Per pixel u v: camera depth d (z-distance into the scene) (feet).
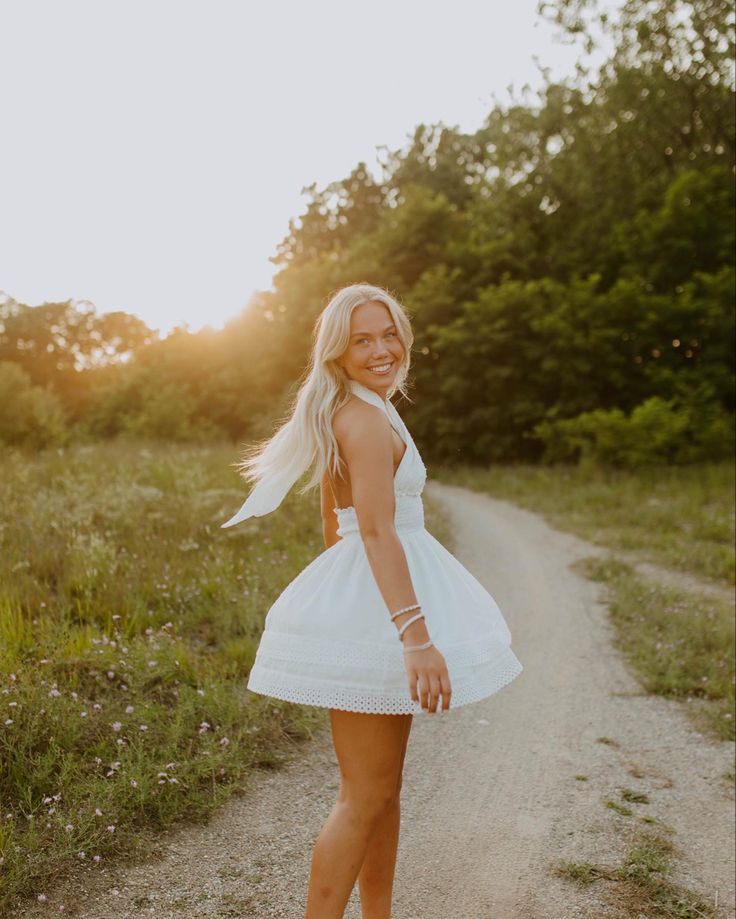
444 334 72.95
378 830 6.73
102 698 11.72
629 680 16.72
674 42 73.92
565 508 41.96
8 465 32.96
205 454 43.50
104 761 10.16
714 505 40.45
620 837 10.28
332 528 7.22
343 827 5.98
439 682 5.50
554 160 80.02
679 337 66.49
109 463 36.58
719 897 9.04
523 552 30.63
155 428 91.40
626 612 21.47
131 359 121.90
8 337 201.46
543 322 67.77
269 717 12.37
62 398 185.26
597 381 68.80
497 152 84.69
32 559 17.97
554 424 66.18
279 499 6.61
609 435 56.08
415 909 8.46
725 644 18.57
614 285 72.64
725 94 72.90
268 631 6.32
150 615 15.70
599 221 76.89
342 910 5.98
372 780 6.02
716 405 58.59
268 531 24.76
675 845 10.19
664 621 20.49
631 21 74.49
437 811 10.81
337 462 6.11
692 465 54.24
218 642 15.34
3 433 56.70
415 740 13.29
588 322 68.03
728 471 49.78
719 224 66.90
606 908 8.64
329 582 6.17
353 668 5.81
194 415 100.07
